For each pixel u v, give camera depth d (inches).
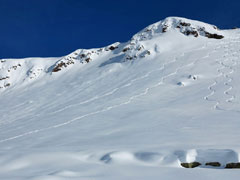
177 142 363.3
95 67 2049.7
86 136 507.2
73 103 1076.5
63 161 288.8
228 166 258.4
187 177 219.5
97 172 245.8
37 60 2706.7
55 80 2068.2
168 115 657.0
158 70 1379.2
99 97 1081.4
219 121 536.1
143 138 421.4
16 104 1459.2
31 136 591.2
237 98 767.7
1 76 2449.6
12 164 277.9
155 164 280.5
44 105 1228.5
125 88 1152.8
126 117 689.0
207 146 319.3
